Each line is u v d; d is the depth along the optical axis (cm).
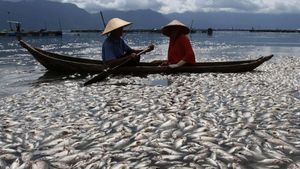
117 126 220
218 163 157
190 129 209
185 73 469
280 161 161
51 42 1498
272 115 240
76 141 195
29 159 171
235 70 484
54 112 263
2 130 219
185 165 157
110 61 453
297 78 431
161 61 495
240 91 339
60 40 1745
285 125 218
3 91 360
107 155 169
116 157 168
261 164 159
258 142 186
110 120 236
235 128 211
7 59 707
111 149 181
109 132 210
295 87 362
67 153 176
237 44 1454
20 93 345
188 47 473
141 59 734
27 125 229
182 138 188
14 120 241
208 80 412
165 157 166
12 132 215
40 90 359
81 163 162
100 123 230
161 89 353
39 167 159
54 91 351
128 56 447
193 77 436
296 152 174
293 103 281
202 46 1284
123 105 280
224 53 938
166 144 182
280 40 1927
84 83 388
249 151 172
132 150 176
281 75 459
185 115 243
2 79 443
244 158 165
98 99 307
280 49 1131
